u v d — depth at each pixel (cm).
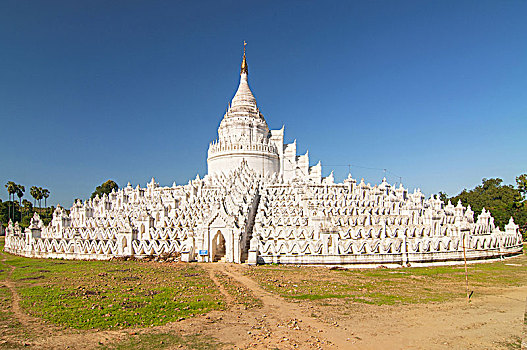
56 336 2070
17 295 3034
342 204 6950
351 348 1975
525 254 6400
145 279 3716
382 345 2027
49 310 2558
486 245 5656
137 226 5750
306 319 2456
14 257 6128
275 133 11412
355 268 4756
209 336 2102
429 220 5959
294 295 3127
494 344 2058
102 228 6147
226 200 6116
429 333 2222
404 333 2216
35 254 5966
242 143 10225
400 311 2677
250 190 7150
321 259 4856
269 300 2945
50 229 6838
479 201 12381
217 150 10494
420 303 2914
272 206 6812
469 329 2298
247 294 3123
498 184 13650
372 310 2695
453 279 4000
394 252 4994
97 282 3556
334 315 2556
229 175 8688
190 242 5134
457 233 5562
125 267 4531
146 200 8044
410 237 5484
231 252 4978
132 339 2038
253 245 4847
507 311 2702
